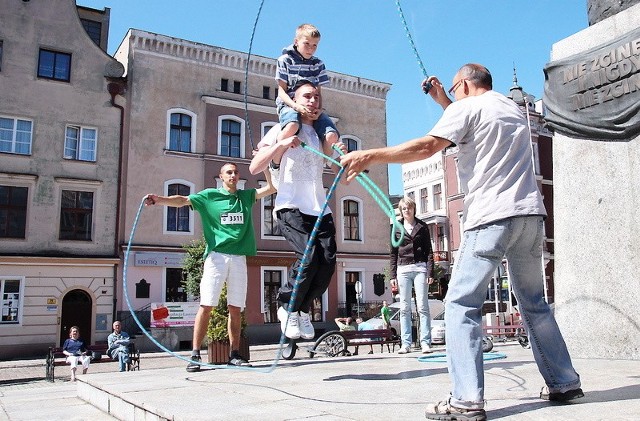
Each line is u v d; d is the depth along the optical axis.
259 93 29.70
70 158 24.42
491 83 3.10
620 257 5.06
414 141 2.78
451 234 38.47
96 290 23.92
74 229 24.12
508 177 2.75
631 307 4.93
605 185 5.27
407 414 2.65
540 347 2.89
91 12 28.42
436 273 35.12
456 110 2.84
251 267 27.81
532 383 3.48
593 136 5.36
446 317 2.71
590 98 5.42
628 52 5.11
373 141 33.38
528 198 2.75
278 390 3.65
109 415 3.95
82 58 25.30
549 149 35.25
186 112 27.41
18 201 23.23
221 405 3.10
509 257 2.91
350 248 31.05
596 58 5.41
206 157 27.39
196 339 5.33
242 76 29.39
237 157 28.23
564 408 2.61
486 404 2.82
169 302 24.41
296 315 4.28
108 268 24.28
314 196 4.40
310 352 12.10
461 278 2.72
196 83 27.97
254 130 29.14
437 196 40.62
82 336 23.50
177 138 27.12
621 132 5.12
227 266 5.56
